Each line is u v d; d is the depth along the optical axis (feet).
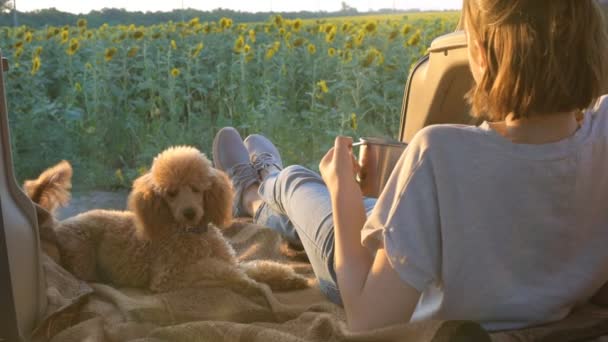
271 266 8.37
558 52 4.15
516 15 4.19
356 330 4.61
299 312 7.29
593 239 4.58
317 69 19.27
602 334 4.78
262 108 17.02
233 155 11.73
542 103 4.23
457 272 4.34
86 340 5.94
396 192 4.38
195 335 5.82
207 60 20.47
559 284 4.55
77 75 19.06
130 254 8.14
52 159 15.97
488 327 4.56
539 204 4.34
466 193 4.26
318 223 7.36
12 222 5.94
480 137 4.31
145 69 18.69
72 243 8.14
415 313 4.61
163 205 7.98
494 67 4.34
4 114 5.97
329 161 5.49
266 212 10.22
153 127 17.19
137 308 6.97
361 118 17.13
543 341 4.45
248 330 5.71
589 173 4.40
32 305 6.32
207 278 7.70
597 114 4.67
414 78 9.50
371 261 4.85
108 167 16.57
